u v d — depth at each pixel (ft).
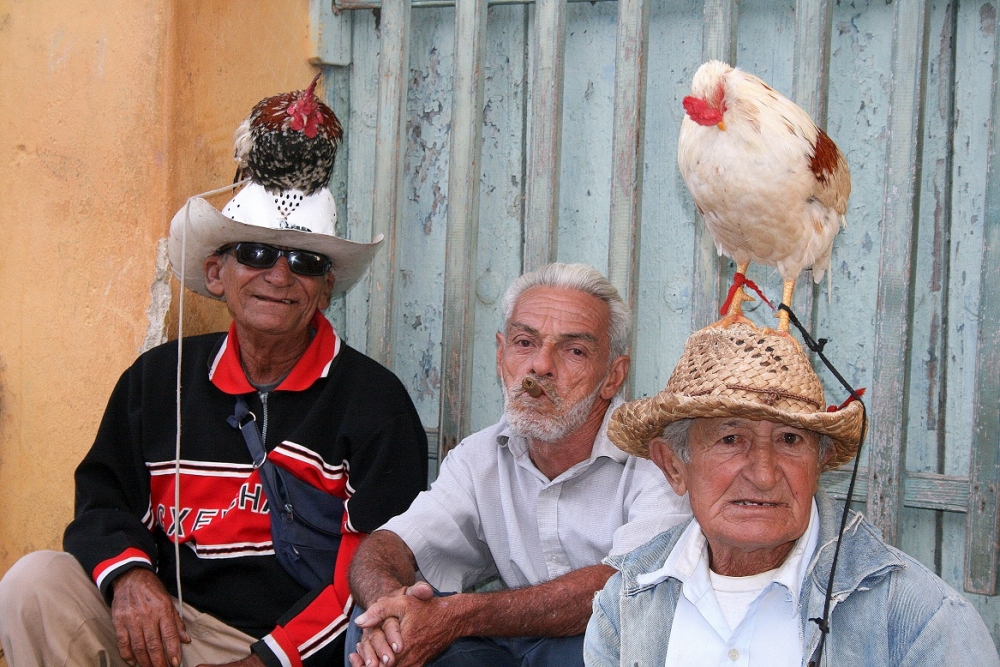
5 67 12.59
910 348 9.84
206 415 10.27
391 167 12.43
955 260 10.18
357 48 13.28
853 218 10.68
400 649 7.77
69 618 9.45
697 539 6.72
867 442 10.58
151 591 9.41
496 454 9.62
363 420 10.22
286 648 9.36
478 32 11.64
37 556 9.68
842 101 10.64
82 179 12.14
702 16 11.23
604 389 9.12
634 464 8.93
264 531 10.07
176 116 11.66
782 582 6.13
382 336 12.65
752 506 6.15
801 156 7.14
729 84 7.18
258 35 12.52
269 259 10.00
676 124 11.45
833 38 10.62
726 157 7.16
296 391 10.27
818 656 5.98
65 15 12.11
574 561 9.19
